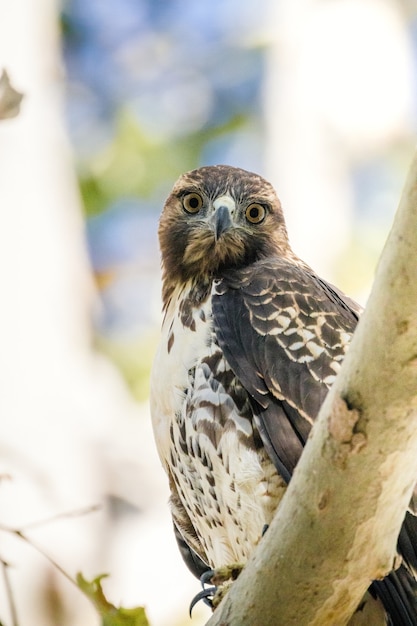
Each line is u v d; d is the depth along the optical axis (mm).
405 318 6336
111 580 12719
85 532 12602
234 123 19438
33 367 13039
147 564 12961
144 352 16281
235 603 7367
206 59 20047
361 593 7328
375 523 6977
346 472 6797
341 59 17859
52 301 13461
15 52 14531
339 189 17500
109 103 20016
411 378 6477
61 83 15320
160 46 20391
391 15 18344
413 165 6121
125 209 18938
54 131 14469
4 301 13203
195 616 12938
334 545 7012
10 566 7355
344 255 16906
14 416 12734
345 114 17750
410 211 6148
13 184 13781
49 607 11977
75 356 13445
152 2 21000
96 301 16531
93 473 12930
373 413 6613
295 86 17734
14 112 6855
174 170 19172
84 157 19172
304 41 17906
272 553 7164
